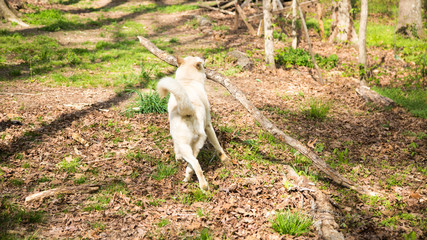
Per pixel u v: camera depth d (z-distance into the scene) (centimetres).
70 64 1105
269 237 368
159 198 444
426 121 793
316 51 1403
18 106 738
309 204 434
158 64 1160
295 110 826
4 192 433
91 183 473
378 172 546
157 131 657
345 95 959
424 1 1962
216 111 777
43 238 353
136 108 753
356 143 662
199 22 1786
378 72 1180
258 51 1323
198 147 452
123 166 525
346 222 406
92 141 603
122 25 1769
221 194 452
